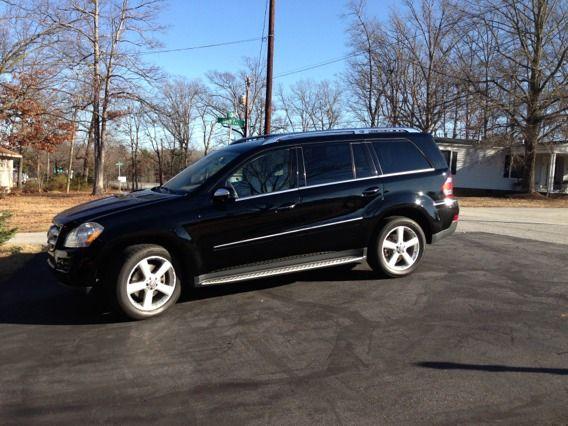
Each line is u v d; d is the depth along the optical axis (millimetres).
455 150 31156
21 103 19719
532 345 4156
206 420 3096
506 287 5859
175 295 5184
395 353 4035
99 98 24391
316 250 5824
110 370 3824
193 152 65438
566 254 7836
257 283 6172
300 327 4656
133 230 4930
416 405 3217
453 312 5000
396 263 6301
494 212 16828
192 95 57406
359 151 6141
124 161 66125
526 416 3062
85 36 22500
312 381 3578
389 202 6102
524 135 27000
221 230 5281
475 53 28266
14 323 4934
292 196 5641
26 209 16859
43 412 3213
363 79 41156
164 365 3896
